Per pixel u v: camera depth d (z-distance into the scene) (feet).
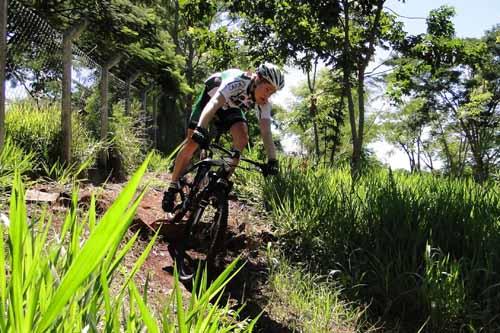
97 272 3.63
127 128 30.45
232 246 15.11
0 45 15.39
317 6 36.88
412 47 43.16
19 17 18.51
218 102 12.21
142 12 29.35
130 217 2.13
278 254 14.92
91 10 27.17
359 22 44.57
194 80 95.91
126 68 38.58
